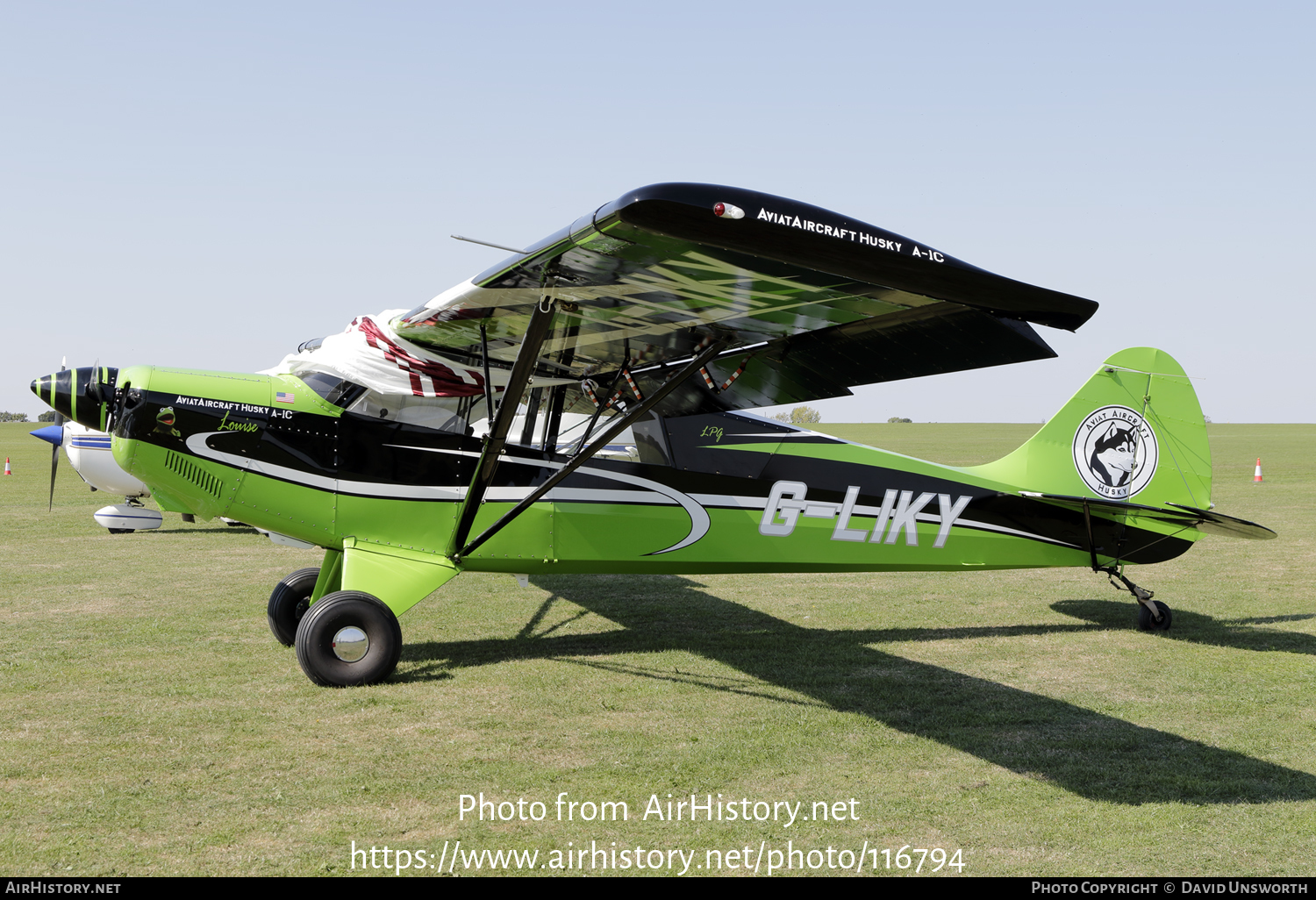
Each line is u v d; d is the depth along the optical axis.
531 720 4.63
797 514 6.43
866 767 4.03
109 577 8.93
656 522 6.17
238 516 5.57
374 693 5.08
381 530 5.70
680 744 4.30
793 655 6.10
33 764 3.94
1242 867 3.11
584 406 6.27
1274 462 30.17
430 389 5.68
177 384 5.43
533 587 8.77
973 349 4.56
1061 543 6.94
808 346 5.26
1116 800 3.67
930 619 7.35
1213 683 5.42
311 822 3.39
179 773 3.85
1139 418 7.09
